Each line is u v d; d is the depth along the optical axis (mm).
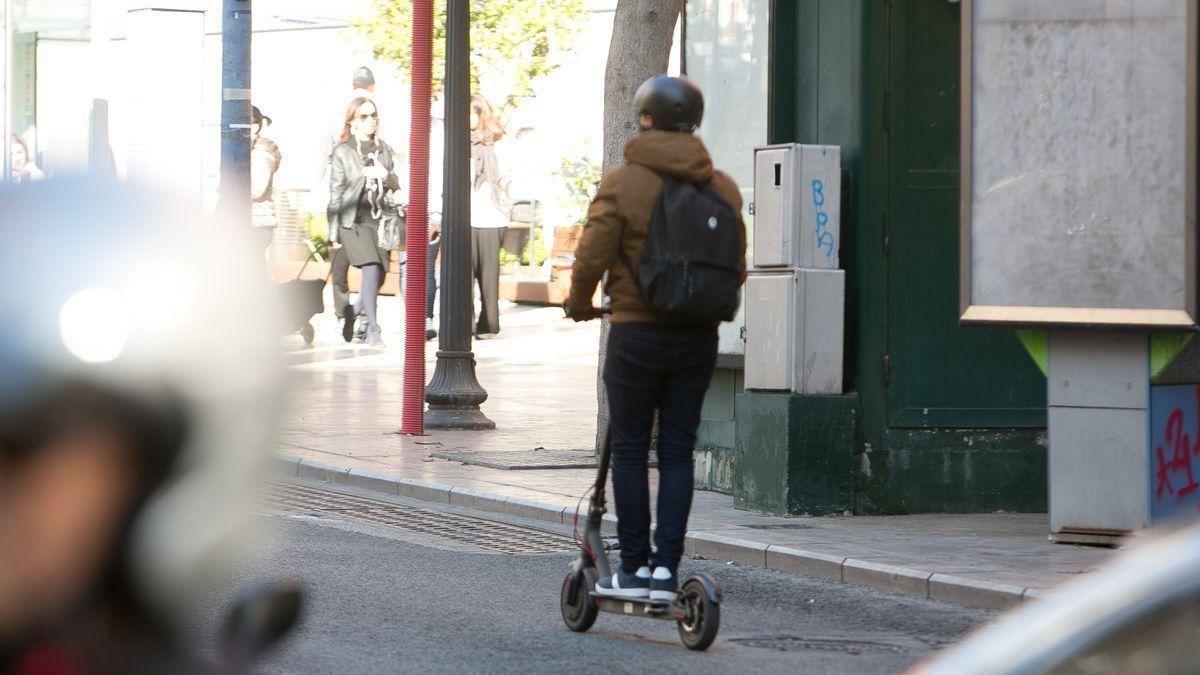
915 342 18297
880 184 18203
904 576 14258
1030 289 15688
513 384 33469
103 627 1598
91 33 41750
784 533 16609
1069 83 15547
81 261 1513
